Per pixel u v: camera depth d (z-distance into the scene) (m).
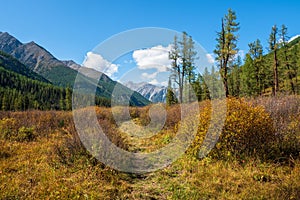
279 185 4.60
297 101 9.76
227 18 25.72
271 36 32.41
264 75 37.88
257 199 4.28
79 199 4.32
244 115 6.70
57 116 13.16
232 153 6.44
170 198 4.71
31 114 13.80
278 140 6.47
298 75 35.03
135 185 5.47
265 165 5.74
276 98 10.86
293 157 6.02
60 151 6.60
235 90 40.03
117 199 4.63
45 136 9.78
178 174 5.91
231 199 4.40
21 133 9.47
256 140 6.52
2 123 10.29
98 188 4.85
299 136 6.54
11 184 4.74
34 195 4.39
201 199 4.55
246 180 5.09
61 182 4.97
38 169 5.80
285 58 35.00
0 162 6.23
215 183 5.01
